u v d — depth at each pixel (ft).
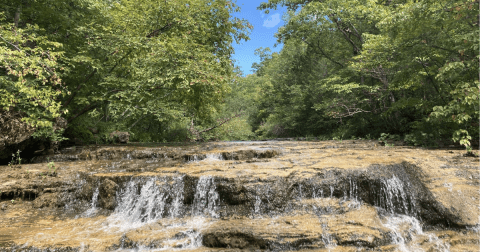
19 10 34.73
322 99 72.79
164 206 16.80
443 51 32.50
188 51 38.63
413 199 16.71
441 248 12.87
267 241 12.37
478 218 14.79
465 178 18.43
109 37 35.68
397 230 13.92
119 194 18.38
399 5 44.45
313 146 34.91
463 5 26.91
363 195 16.88
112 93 39.45
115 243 12.98
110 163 25.59
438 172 19.15
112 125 45.32
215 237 13.03
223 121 71.20
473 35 27.27
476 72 28.63
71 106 39.19
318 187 16.74
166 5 40.22
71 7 38.75
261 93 99.96
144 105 42.19
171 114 44.86
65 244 12.75
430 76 35.01
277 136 93.97
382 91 53.47
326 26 61.98
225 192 16.42
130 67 40.63
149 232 13.84
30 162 27.71
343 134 61.52
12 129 25.13
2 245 12.68
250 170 18.88
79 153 29.91
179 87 36.06
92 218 16.76
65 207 18.45
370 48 41.16
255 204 15.81
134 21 38.45
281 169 19.06
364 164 19.15
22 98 26.37
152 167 22.30
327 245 12.44
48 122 25.03
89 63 34.94
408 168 19.44
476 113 26.63
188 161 25.64
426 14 29.73
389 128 54.03
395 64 38.04
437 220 15.52
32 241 13.08
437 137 33.27
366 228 13.46
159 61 35.76
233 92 125.18
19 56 22.61
